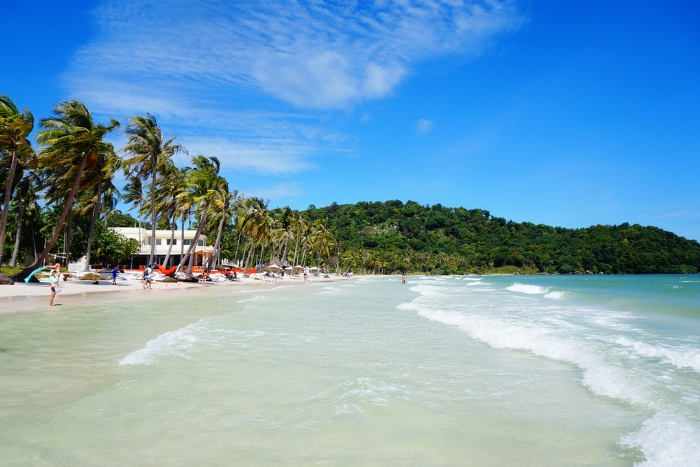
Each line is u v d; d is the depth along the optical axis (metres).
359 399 7.09
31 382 7.76
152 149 39.09
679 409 6.59
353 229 185.75
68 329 13.69
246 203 62.72
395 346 11.94
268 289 40.06
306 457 4.98
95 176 33.88
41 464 4.66
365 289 47.81
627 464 4.88
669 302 24.97
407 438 5.57
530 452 5.22
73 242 47.00
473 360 10.26
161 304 22.25
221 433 5.62
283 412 6.43
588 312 20.75
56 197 37.62
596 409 6.82
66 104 32.69
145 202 52.50
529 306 24.06
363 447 5.28
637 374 8.62
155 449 5.11
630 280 75.19
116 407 6.49
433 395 7.46
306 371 8.90
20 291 25.17
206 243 73.94
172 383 7.84
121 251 49.25
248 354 10.50
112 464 4.70
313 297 32.03
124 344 11.34
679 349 11.17
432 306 24.03
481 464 4.88
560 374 8.99
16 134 27.31
